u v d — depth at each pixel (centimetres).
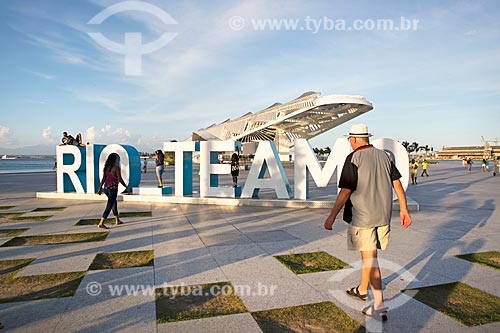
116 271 443
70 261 484
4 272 440
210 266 460
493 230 669
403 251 525
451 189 1514
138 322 310
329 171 962
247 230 676
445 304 345
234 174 1569
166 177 2516
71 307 339
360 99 4366
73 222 764
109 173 713
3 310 334
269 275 425
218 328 299
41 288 388
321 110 4756
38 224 743
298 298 358
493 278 413
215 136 6794
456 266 456
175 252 525
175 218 807
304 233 648
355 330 296
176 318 317
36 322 309
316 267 453
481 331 293
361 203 320
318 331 295
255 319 315
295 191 1010
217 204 1023
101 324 306
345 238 607
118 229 690
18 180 2155
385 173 323
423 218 796
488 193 1337
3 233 657
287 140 6819
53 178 2384
